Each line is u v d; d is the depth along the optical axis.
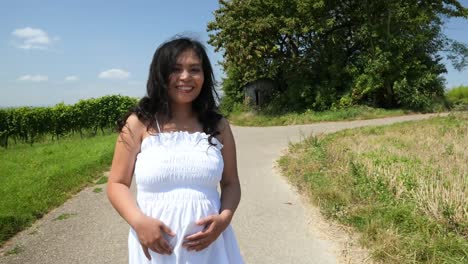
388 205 6.19
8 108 20.27
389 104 27.98
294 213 6.69
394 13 26.16
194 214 2.37
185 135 2.46
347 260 4.88
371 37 26.64
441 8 28.17
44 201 7.59
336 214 6.20
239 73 32.06
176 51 2.48
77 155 12.83
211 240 2.38
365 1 26.73
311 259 5.02
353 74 27.08
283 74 30.27
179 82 2.49
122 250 5.47
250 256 5.18
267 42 27.66
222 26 27.56
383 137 13.56
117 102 22.56
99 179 9.57
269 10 27.39
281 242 5.55
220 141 2.61
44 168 10.86
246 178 9.32
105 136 19.69
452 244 4.70
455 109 26.89
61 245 5.70
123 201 2.39
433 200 5.93
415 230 5.24
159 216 2.36
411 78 27.28
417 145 11.56
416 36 26.53
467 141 12.01
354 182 7.36
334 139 13.59
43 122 21.00
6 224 6.30
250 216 6.64
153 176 2.37
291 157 11.02
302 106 28.78
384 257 4.72
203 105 2.61
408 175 7.16
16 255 5.40
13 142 20.81
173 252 2.34
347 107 26.53
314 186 7.63
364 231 5.42
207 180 2.42
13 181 9.29
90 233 6.12
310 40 28.55
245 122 26.61
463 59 28.25
